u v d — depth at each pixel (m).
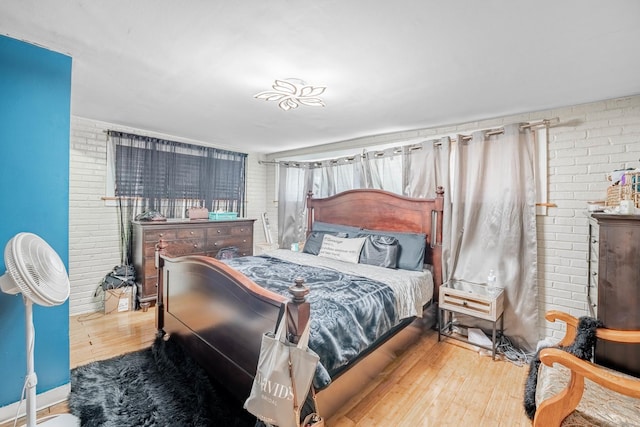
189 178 4.18
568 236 2.57
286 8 1.34
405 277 2.62
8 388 1.66
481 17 1.38
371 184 3.70
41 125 1.73
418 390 2.06
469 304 2.61
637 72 1.93
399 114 2.88
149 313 3.35
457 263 3.02
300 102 2.52
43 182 1.74
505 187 2.75
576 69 1.90
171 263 2.47
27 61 1.68
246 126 3.43
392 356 2.38
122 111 2.93
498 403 1.94
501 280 2.77
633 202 1.66
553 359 1.24
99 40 1.65
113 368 2.18
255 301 1.61
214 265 1.94
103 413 1.71
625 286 1.53
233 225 4.28
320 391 1.51
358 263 3.15
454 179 3.02
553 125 2.63
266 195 5.22
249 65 1.91
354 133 3.69
